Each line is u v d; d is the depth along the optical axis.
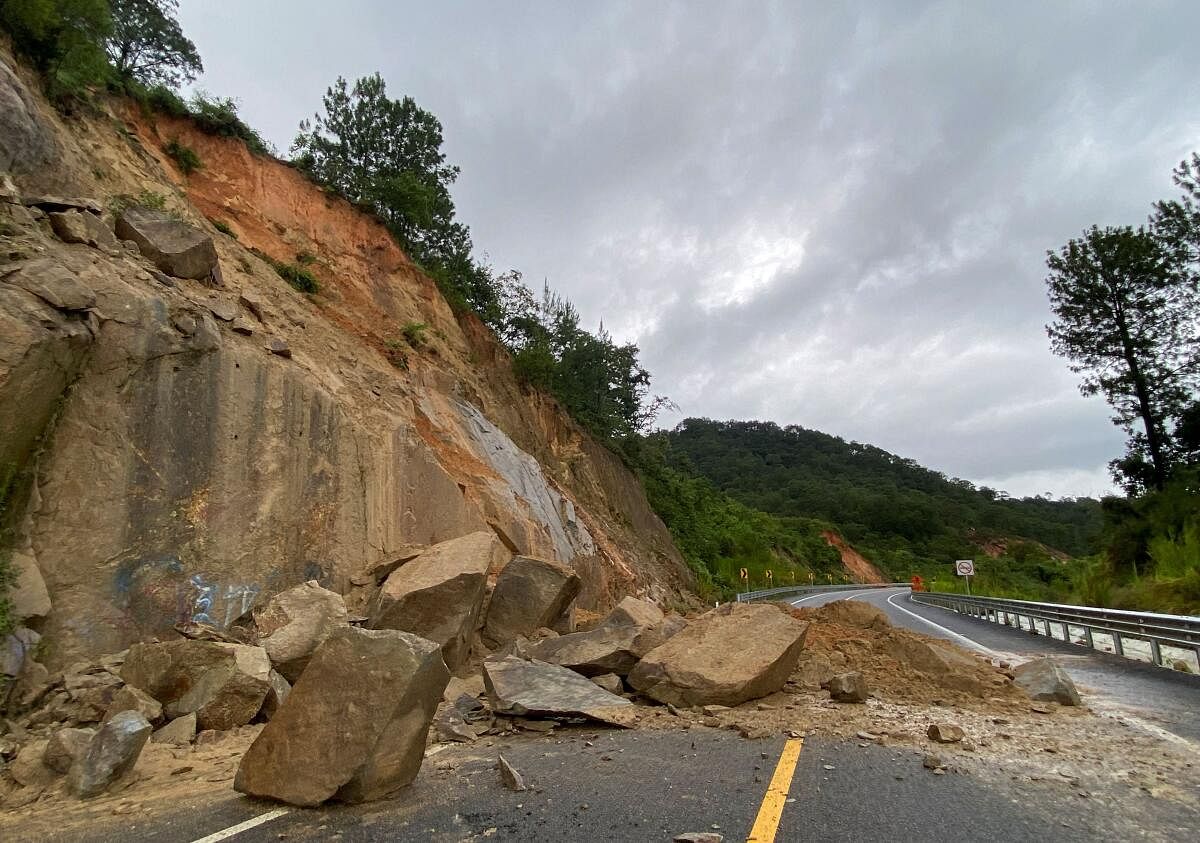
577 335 33.12
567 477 26.59
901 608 28.94
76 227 8.72
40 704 6.03
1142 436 26.47
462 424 17.28
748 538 51.62
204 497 8.48
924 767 5.14
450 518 13.00
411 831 3.97
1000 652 13.07
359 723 4.53
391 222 22.81
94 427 7.54
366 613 9.31
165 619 7.63
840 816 4.11
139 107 15.84
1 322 6.34
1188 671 10.12
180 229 10.77
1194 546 18.94
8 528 6.57
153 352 8.30
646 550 30.94
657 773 5.06
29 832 4.10
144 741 5.19
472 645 9.86
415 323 19.69
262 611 8.32
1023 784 4.75
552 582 10.79
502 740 6.27
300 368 11.06
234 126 17.84
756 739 6.05
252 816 4.27
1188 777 4.93
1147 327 26.25
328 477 10.45
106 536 7.36
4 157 8.79
